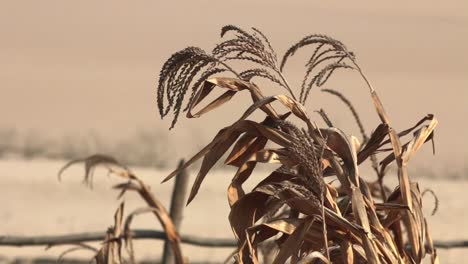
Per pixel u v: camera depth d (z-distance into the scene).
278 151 4.45
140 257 13.21
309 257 4.20
